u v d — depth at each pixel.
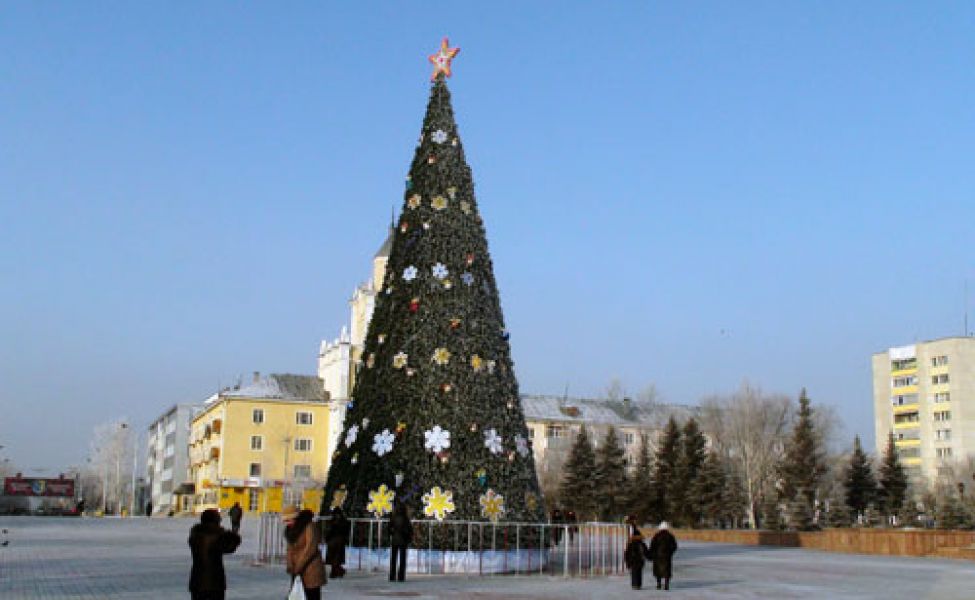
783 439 77.00
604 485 71.25
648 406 108.88
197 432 106.81
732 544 47.00
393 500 23.75
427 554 23.28
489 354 25.62
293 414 94.06
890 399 112.88
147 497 150.75
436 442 24.14
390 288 26.50
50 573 21.62
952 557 37.16
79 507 86.06
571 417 103.56
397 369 25.11
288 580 20.56
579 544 24.69
